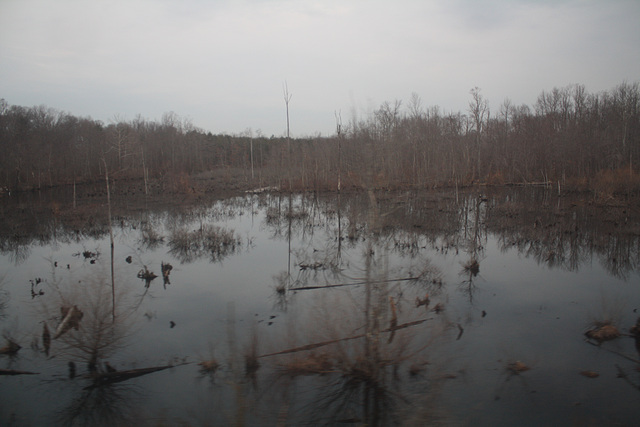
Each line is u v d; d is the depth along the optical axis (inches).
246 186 1915.6
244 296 466.6
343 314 346.9
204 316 406.9
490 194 1460.4
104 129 2373.3
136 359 320.2
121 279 528.4
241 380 283.4
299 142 2185.0
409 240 725.3
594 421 238.5
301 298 452.4
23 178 1784.0
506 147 1935.3
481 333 359.3
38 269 577.6
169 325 385.1
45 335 332.2
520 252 671.1
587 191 1471.5
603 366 302.8
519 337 351.9
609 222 893.2
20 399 267.4
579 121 1796.3
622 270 556.1
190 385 280.8
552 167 1727.4
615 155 1517.0
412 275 528.7
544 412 247.3
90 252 661.9
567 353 323.3
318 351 299.1
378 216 282.7
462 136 1780.3
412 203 1251.2
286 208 1236.5
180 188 1763.0
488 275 540.7
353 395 261.9
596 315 398.9
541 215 1007.6
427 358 307.6
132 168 2183.8
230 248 721.6
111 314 347.6
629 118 1676.9
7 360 313.4
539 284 500.7
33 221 996.6
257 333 358.6
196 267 597.9
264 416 243.1
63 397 269.3
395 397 259.0
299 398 261.0
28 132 1929.1
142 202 1422.2
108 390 276.7
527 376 288.4
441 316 396.5
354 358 283.7
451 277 530.6
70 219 1022.4
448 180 1632.6
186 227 912.9
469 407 251.8
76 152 2124.8
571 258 625.6
